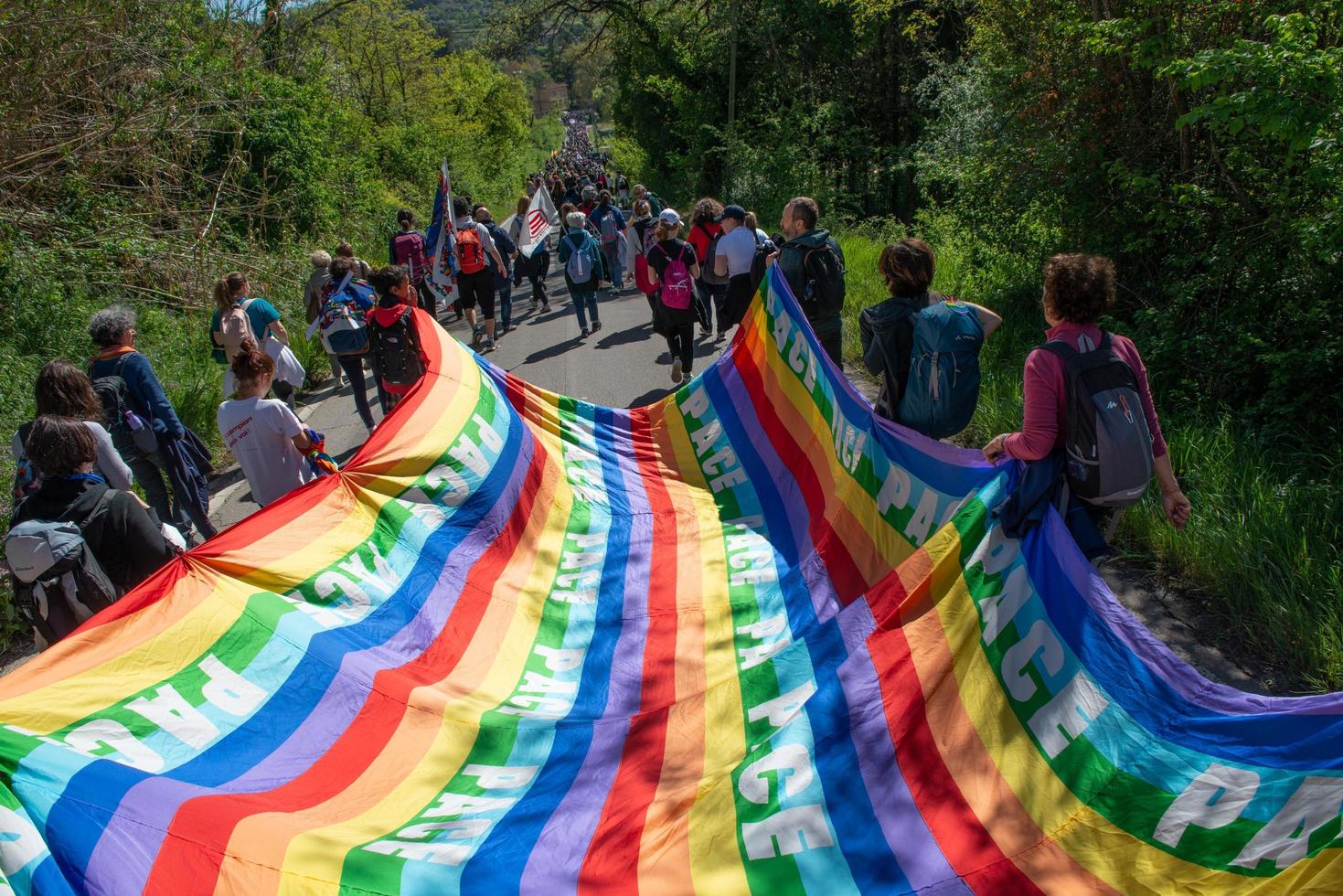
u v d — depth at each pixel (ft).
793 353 18.88
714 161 106.22
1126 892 8.71
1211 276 23.90
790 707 12.45
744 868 9.66
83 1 43.57
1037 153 31.50
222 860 8.64
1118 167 27.27
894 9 82.23
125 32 45.78
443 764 11.78
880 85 91.35
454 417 17.26
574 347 40.73
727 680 13.12
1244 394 22.66
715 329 41.42
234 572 12.71
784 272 22.59
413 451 16.11
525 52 123.03
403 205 82.28
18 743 8.70
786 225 22.99
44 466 13.06
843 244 54.75
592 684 14.40
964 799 9.94
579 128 406.41
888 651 11.19
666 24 109.60
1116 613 10.59
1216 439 19.88
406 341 25.81
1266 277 23.27
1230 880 8.39
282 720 11.42
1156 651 10.24
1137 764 9.68
